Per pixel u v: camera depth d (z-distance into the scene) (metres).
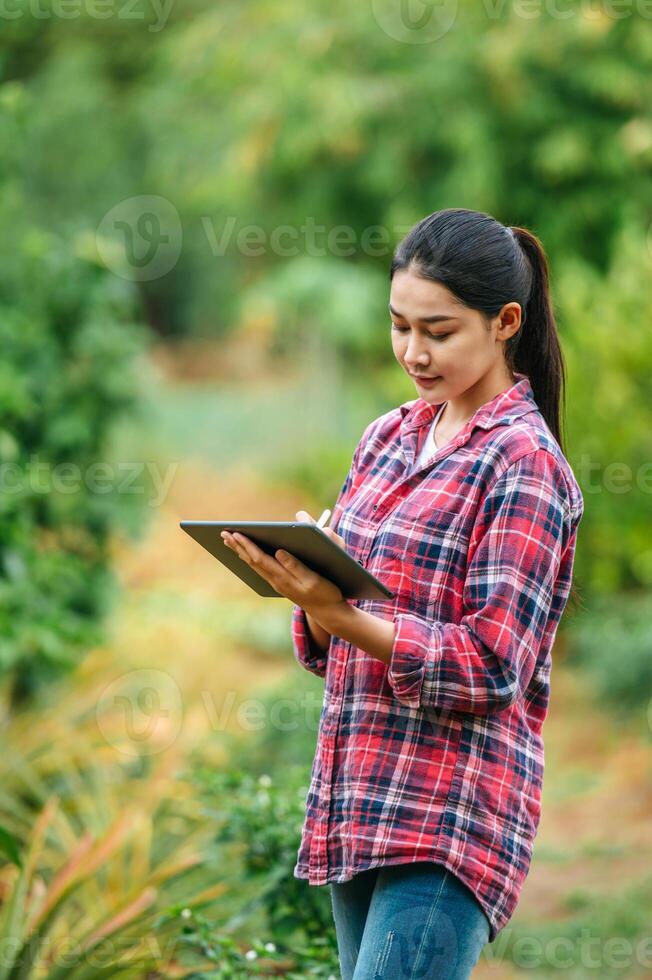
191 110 22.11
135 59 26.16
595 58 17.23
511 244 3.10
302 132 18.52
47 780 6.99
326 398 22.03
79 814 6.56
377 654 2.93
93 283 8.76
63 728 7.29
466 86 17.77
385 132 18.19
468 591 2.99
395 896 3.00
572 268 16.69
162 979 4.87
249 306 20.78
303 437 22.34
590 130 17.41
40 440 8.52
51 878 5.87
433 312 2.99
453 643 2.89
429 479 3.13
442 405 3.33
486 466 3.05
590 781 10.45
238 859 5.74
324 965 4.61
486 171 17.44
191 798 6.33
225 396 25.95
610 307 14.14
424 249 3.01
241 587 16.64
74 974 4.62
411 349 3.05
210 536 3.04
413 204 18.12
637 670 11.59
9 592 7.20
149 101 23.75
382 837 3.00
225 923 5.37
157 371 12.66
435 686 2.88
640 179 17.48
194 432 22.62
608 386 13.73
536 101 17.39
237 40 20.16
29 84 25.72
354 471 3.45
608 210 17.50
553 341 3.35
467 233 3.02
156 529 17.08
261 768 7.88
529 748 3.16
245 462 21.83
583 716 12.02
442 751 3.02
